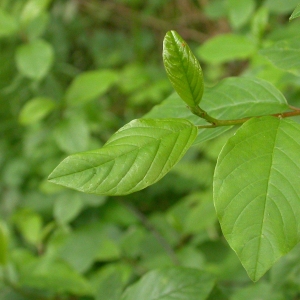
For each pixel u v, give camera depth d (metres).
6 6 0.91
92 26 1.58
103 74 0.71
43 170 0.86
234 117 0.36
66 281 0.57
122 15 1.52
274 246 0.29
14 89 0.84
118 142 0.31
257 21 0.65
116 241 0.81
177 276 0.41
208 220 0.66
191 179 0.93
